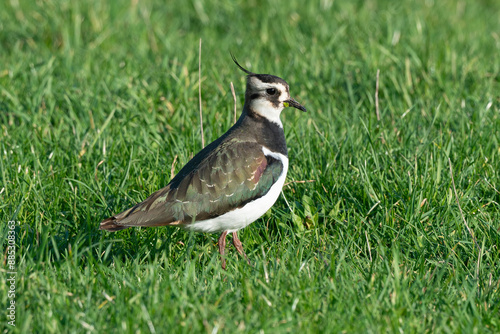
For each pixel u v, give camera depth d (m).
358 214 11.16
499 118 13.97
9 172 11.82
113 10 21.06
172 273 9.59
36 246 9.92
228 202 9.80
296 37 19.58
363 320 8.23
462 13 23.06
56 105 15.23
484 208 11.21
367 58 17.11
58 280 9.11
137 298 8.38
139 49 18.84
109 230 9.35
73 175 12.19
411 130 13.64
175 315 8.20
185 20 21.62
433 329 8.25
